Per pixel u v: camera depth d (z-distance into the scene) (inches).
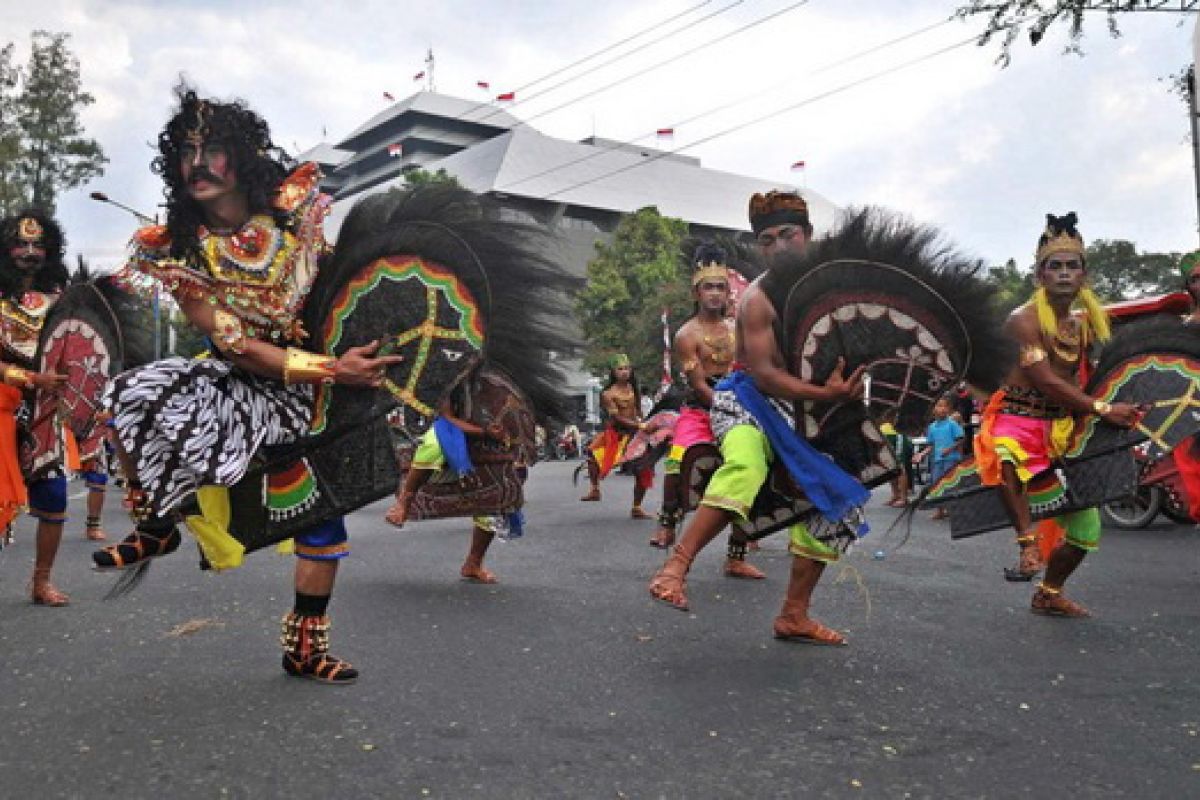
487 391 211.6
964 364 146.8
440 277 130.9
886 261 145.0
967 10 438.9
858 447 153.9
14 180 1151.6
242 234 124.6
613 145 3024.1
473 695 128.0
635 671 140.8
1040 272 184.7
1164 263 1702.8
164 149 123.3
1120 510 336.8
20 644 156.9
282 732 112.4
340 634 164.4
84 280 206.1
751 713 121.1
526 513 394.3
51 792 95.0
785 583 218.1
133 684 132.6
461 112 3494.1
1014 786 98.1
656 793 96.0
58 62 1204.5
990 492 203.3
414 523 349.4
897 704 125.1
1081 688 132.6
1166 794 96.2
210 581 217.0
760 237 179.2
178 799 93.4
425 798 94.3
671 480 251.0
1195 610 186.1
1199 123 424.8
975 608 188.4
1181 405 180.1
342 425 129.6
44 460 191.5
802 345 147.1
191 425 120.4
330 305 131.0
